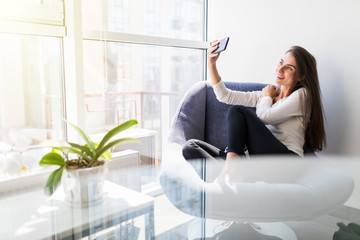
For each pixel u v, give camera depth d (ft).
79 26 4.60
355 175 4.77
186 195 3.22
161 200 3.06
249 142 4.69
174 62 7.56
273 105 5.22
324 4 5.32
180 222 2.68
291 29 5.81
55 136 5.05
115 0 5.82
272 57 6.16
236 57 6.79
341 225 3.01
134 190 3.22
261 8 6.23
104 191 3.15
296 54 5.10
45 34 4.38
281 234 2.81
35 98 4.88
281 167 4.14
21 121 4.80
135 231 2.42
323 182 3.80
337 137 5.37
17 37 4.60
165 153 4.54
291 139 4.92
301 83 5.11
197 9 7.47
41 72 4.85
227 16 6.86
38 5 4.28
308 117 5.00
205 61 7.32
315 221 3.03
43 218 2.54
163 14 6.84
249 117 4.65
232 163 4.23
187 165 4.03
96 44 5.49
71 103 4.82
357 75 5.03
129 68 6.61
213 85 5.57
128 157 4.40
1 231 2.31
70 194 2.86
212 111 5.90
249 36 6.50
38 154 4.91
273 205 3.19
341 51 5.19
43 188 3.25
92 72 5.63
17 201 2.90
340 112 5.30
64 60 4.79
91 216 2.61
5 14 4.00
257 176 3.86
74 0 4.48
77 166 3.02
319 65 5.49
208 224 2.75
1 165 3.84
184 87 7.63
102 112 6.19
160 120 7.65
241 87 5.87
